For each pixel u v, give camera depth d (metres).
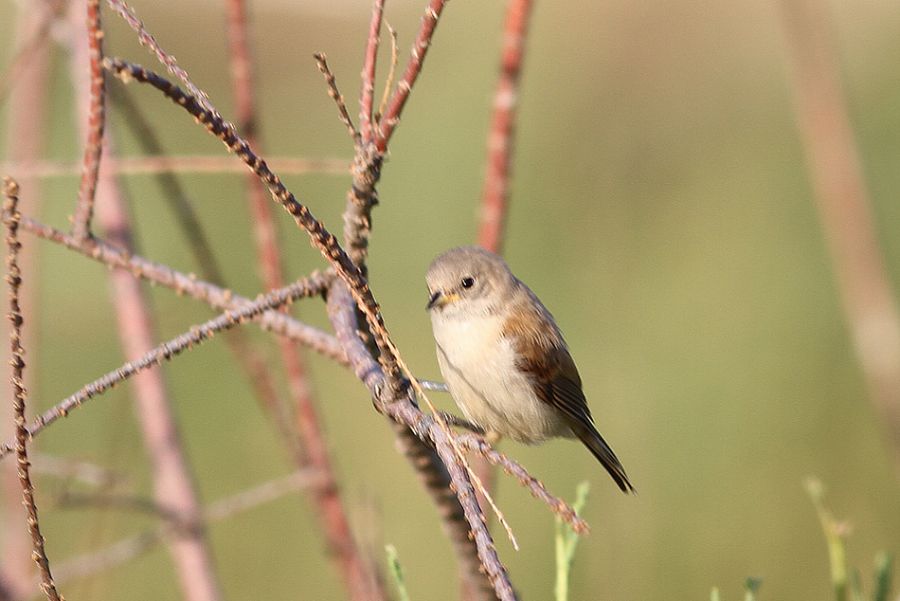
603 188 15.74
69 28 7.94
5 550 8.17
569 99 18.72
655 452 13.07
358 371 4.97
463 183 16.38
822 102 9.10
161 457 8.27
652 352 13.94
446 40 18.48
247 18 7.56
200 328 4.93
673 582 12.37
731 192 16.27
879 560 5.76
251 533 12.45
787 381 13.88
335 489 7.74
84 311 13.74
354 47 20.14
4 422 8.44
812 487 5.95
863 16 19.17
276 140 17.66
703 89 18.95
